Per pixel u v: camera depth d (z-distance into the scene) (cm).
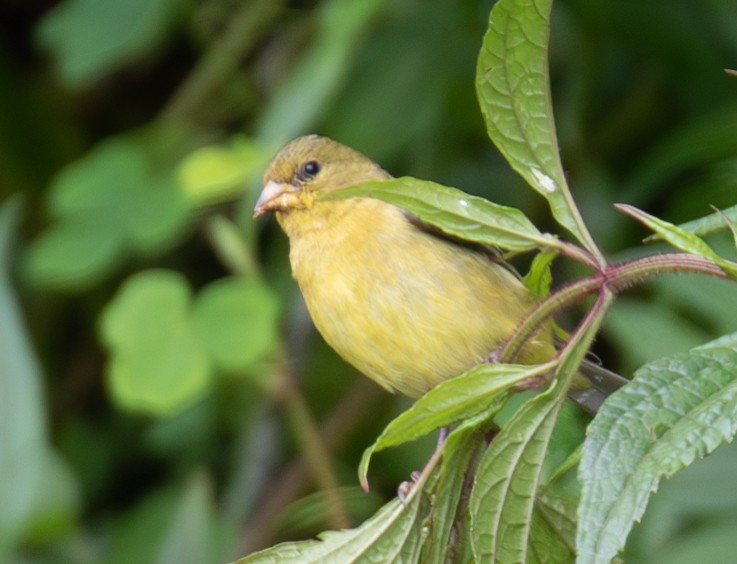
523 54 489
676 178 1098
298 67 1103
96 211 995
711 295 802
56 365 1301
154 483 1252
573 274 923
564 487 612
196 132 1176
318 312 754
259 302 900
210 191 975
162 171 1072
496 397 488
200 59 1288
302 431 993
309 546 527
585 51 1137
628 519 413
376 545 528
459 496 523
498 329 712
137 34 1134
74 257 980
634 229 1098
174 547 1015
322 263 746
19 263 1274
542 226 1152
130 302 897
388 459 1077
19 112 1326
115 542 1048
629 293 950
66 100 1340
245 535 1095
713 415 426
